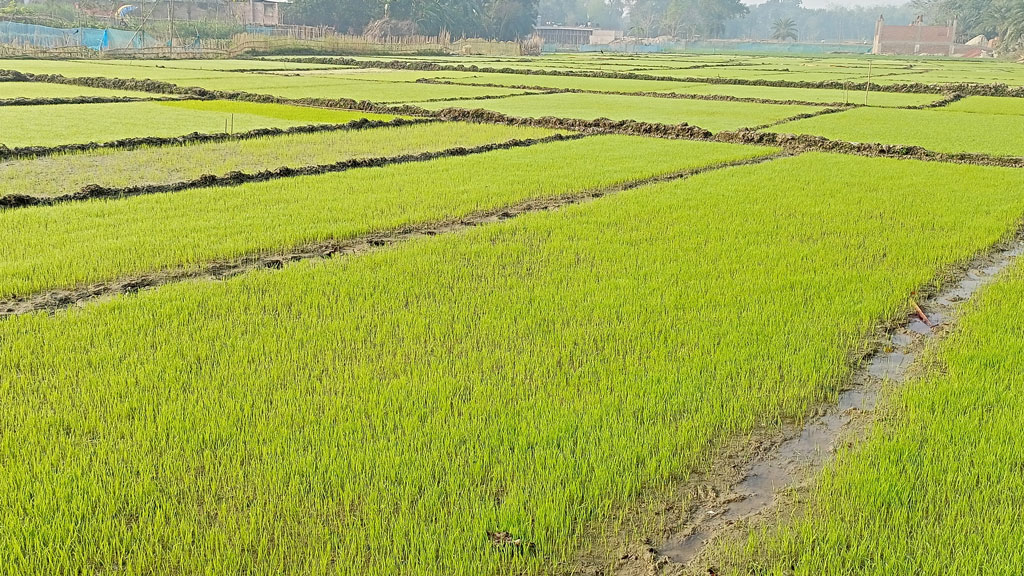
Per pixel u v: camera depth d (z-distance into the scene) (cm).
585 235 1148
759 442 580
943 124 2767
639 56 10294
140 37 7631
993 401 626
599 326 781
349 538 437
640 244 1107
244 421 564
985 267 1060
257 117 2608
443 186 1501
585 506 478
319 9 11119
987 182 1642
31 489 474
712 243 1115
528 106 3238
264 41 7700
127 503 466
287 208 1287
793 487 525
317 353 696
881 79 5488
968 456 539
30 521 445
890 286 938
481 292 880
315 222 1198
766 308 841
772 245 1113
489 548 434
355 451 525
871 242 1141
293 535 443
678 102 3553
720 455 561
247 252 1038
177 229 1130
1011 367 698
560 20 19950
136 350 692
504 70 5722
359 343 720
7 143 1877
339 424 564
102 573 411
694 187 1534
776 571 428
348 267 966
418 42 10369
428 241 1099
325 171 1658
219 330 744
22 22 7425
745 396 633
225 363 666
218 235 1103
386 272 947
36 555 418
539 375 658
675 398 618
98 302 835
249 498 476
